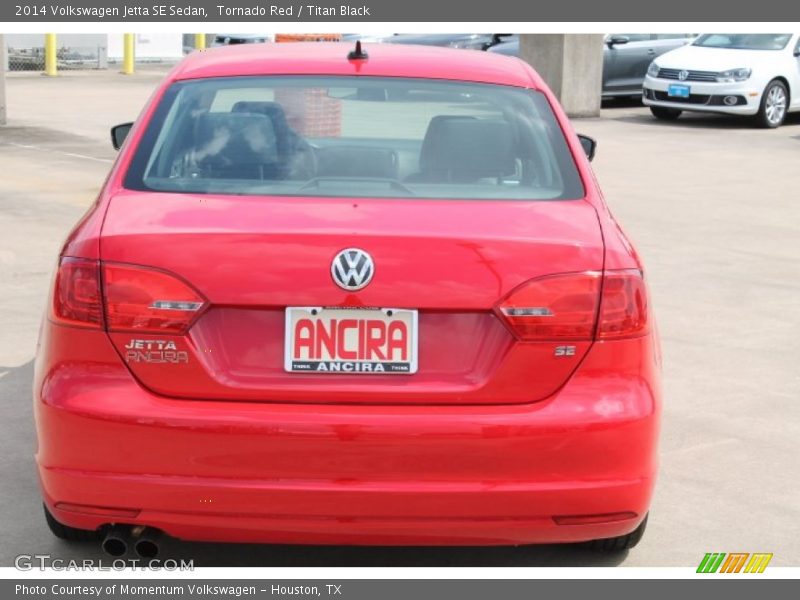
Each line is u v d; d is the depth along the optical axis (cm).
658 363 356
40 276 782
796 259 909
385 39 2116
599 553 404
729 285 816
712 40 1978
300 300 323
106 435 324
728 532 423
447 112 398
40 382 336
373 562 396
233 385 325
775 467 486
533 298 328
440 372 327
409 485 322
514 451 324
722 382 600
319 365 325
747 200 1187
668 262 887
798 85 1911
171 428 321
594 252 335
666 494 455
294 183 364
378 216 338
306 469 322
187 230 328
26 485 447
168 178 365
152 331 325
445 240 326
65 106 1970
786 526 429
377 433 320
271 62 420
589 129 1814
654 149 1587
